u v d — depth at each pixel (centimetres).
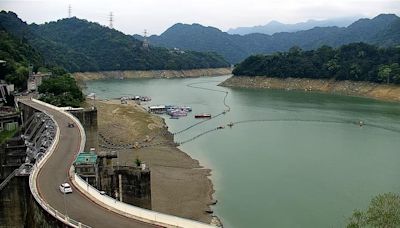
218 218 9069
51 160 8019
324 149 14512
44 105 15038
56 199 6044
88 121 13038
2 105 17075
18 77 19988
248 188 10800
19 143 11244
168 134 16962
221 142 15775
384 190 10469
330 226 8656
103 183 7519
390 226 6116
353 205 9619
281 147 14862
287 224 8788
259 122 19525
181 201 9938
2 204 7019
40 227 5709
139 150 14300
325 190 10569
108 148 14375
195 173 11975
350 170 12106
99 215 5428
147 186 7619
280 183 11131
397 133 16938
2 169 9550
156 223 5125
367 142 15438
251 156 13750
